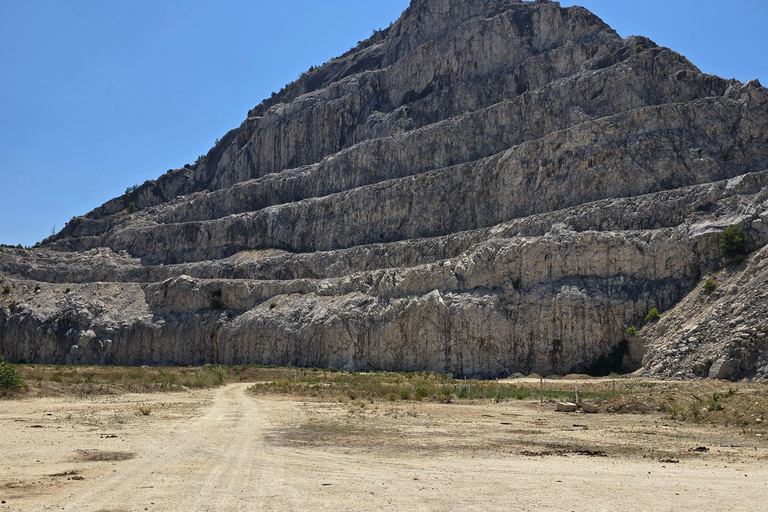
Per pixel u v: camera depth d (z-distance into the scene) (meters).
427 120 125.75
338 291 102.50
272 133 154.38
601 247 76.31
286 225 128.38
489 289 82.69
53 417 33.25
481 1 139.12
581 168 88.31
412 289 90.31
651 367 63.84
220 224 139.00
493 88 120.31
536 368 75.00
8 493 15.91
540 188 91.88
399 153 120.75
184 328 114.81
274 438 26.45
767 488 16.80
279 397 49.78
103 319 122.62
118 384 55.66
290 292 110.12
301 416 35.50
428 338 84.06
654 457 22.05
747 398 32.28
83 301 126.88
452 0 143.38
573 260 77.38
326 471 19.03
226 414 36.28
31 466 19.72
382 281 94.75
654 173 83.44
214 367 86.88
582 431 29.56
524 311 77.19
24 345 123.81
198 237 141.62
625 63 98.50
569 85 102.81
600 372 71.00
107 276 138.88
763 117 82.06
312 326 98.06
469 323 80.62
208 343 111.81
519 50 122.00
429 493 15.98
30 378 56.28
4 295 134.50
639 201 79.62
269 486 16.78
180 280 120.50
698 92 92.19
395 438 26.77
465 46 128.75
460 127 113.75
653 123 86.56
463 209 102.94
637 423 32.56
